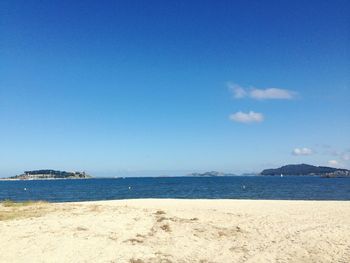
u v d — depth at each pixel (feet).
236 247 49.14
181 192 259.80
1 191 301.84
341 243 49.83
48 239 47.42
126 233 52.44
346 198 187.21
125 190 306.96
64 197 221.87
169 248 47.39
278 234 55.52
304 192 239.50
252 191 256.52
